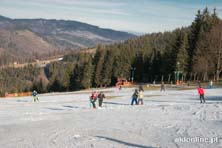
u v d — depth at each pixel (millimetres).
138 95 39312
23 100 61094
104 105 40531
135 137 16047
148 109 30734
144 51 142750
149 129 18359
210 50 102250
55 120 24516
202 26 109625
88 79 125312
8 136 17828
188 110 28469
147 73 135875
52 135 17344
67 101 52125
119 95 62750
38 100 57438
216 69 104000
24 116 29094
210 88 74938
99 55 134375
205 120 21531
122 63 132875
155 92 66250
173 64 110312
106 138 15977
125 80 122500
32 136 17344
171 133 16672
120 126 20047
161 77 127562
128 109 31547
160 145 13891
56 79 142500
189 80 113125
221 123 19719
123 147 13789
